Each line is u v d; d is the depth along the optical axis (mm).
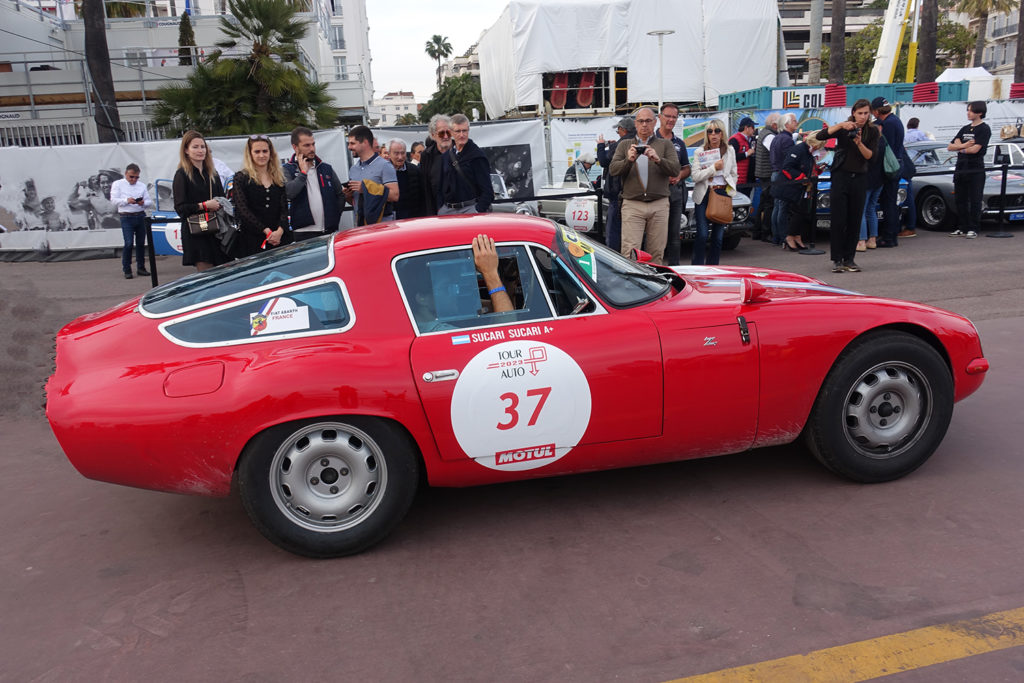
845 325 3686
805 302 3781
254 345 3305
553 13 23531
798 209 11500
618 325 3520
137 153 14023
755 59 24484
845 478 3906
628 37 23828
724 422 3631
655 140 7828
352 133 7496
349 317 3377
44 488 4270
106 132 18422
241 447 3207
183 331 3326
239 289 3432
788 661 2541
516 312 3500
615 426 3508
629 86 24172
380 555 3416
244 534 3686
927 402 3805
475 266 3525
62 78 22641
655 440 3588
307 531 3330
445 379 3320
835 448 3750
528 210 13703
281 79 17500
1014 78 32000
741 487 3902
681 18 23984
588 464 3596
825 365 3670
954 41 59781
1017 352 6031
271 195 6594
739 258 11203
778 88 18312
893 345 3703
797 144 11297
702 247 9461
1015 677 2418
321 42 35906
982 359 3947
